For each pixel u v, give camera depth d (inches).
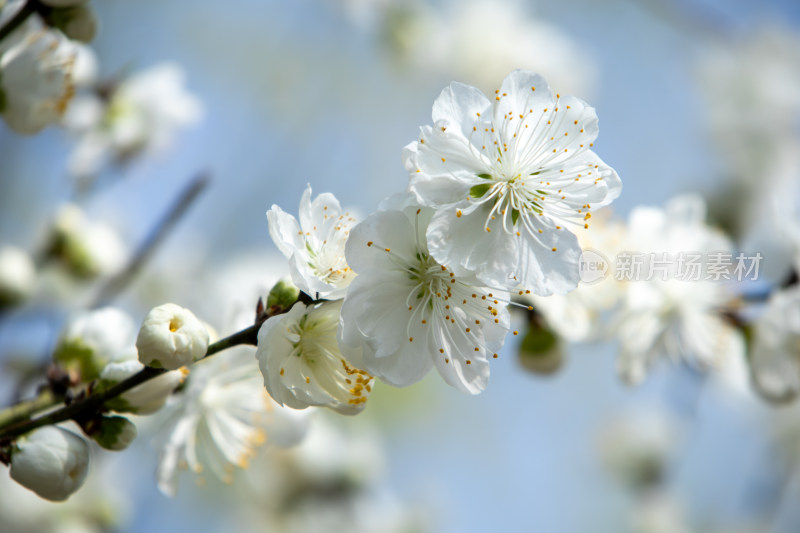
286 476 25.5
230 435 16.0
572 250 14.6
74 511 21.5
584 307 17.1
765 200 29.2
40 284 19.3
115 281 17.6
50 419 14.7
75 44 16.6
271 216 14.5
